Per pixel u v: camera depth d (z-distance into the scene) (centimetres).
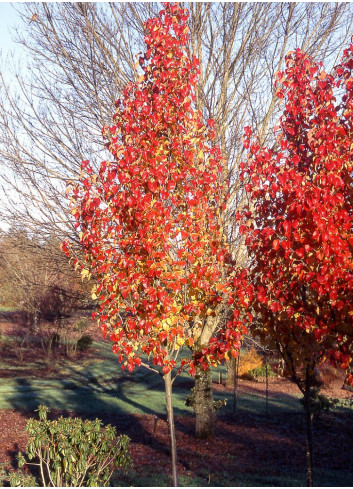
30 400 1984
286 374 697
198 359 722
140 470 1113
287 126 678
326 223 591
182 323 665
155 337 652
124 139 691
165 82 683
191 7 998
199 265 684
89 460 819
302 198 604
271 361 2456
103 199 706
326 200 593
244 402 1981
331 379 1961
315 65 670
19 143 1093
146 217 627
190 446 1348
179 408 1873
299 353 661
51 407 1869
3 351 2959
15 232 1162
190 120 686
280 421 1675
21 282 1630
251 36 1027
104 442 808
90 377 2516
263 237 652
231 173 970
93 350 3228
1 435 1436
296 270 616
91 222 697
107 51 1048
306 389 693
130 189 666
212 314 728
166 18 697
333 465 1198
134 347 669
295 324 630
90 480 792
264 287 650
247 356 2527
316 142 625
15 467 1095
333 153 621
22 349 2811
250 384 2391
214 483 1012
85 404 1931
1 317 3509
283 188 621
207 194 707
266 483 1026
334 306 617
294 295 636
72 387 2277
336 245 584
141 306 664
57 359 2866
